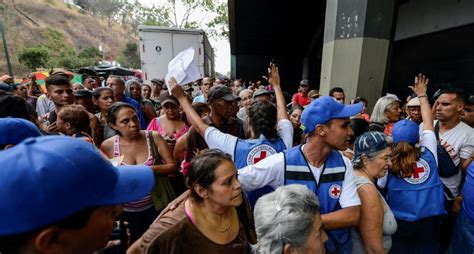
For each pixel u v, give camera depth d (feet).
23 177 1.65
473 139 7.38
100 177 1.96
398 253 5.78
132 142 7.04
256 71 62.64
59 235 1.79
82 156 1.88
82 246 1.93
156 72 30.60
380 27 15.90
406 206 5.52
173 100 9.69
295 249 3.15
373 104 16.71
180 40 30.58
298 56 62.85
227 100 7.97
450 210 7.03
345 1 16.40
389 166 5.66
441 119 7.82
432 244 5.61
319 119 4.34
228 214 4.05
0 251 1.74
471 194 5.44
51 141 1.88
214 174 3.56
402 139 5.57
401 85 33.58
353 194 4.57
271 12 40.27
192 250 3.63
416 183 5.49
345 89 17.07
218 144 5.85
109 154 7.00
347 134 4.43
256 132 5.83
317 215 3.31
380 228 4.58
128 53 190.70
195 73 6.48
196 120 6.24
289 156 4.72
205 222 3.72
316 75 58.59
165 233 3.56
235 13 40.75
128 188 2.34
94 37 186.19
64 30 167.12
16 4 146.41
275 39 52.37
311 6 38.47
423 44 29.19
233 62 61.77
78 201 1.80
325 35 18.60
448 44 25.64
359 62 16.22
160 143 7.30
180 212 3.75
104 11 218.38
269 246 3.19
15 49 123.03
